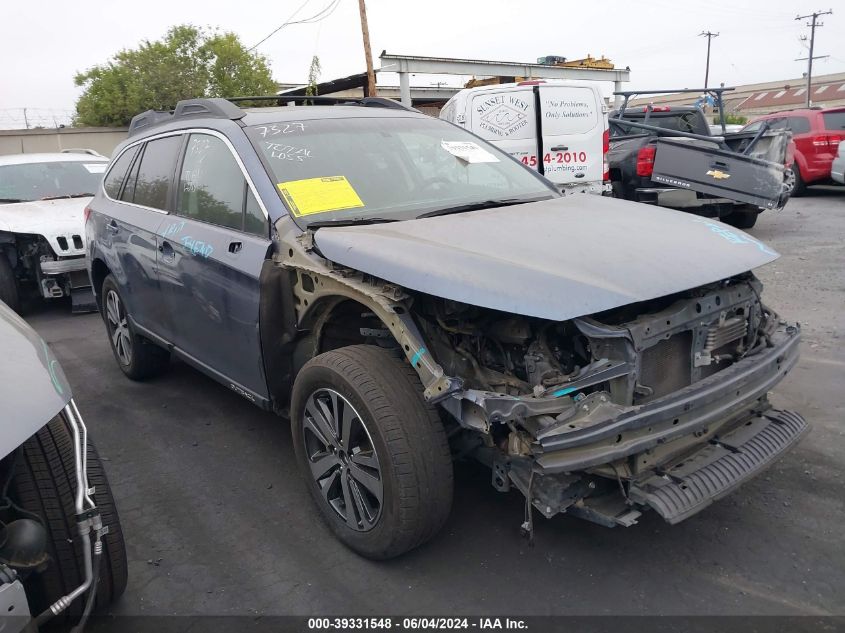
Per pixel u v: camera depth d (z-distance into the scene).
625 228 3.27
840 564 2.94
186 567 3.13
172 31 33.19
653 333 2.70
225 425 4.68
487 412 2.50
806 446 3.95
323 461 3.21
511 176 4.34
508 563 3.04
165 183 4.55
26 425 2.02
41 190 9.07
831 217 11.43
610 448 2.52
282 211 3.50
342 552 3.19
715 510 3.37
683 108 12.45
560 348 2.81
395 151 4.10
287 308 3.44
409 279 2.81
